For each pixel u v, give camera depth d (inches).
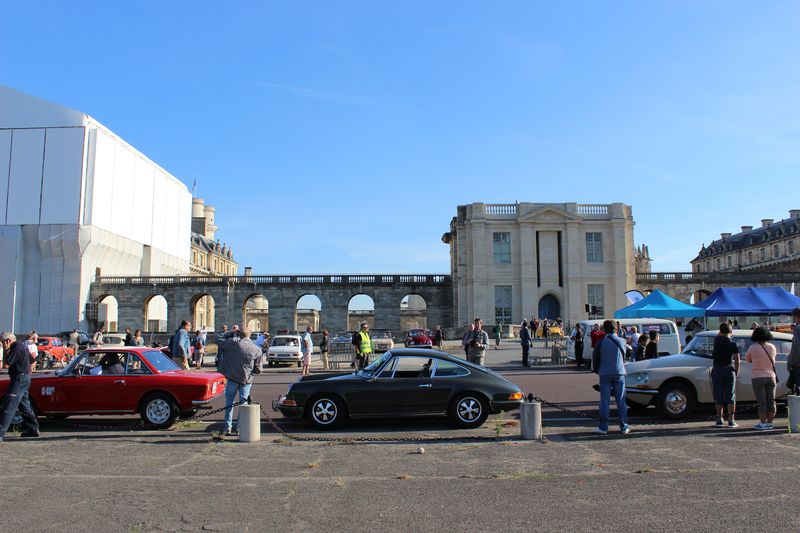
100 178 2800.2
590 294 2417.6
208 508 313.6
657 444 463.5
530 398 498.6
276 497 332.2
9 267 2674.7
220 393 616.4
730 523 285.3
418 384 555.8
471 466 401.1
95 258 2805.1
